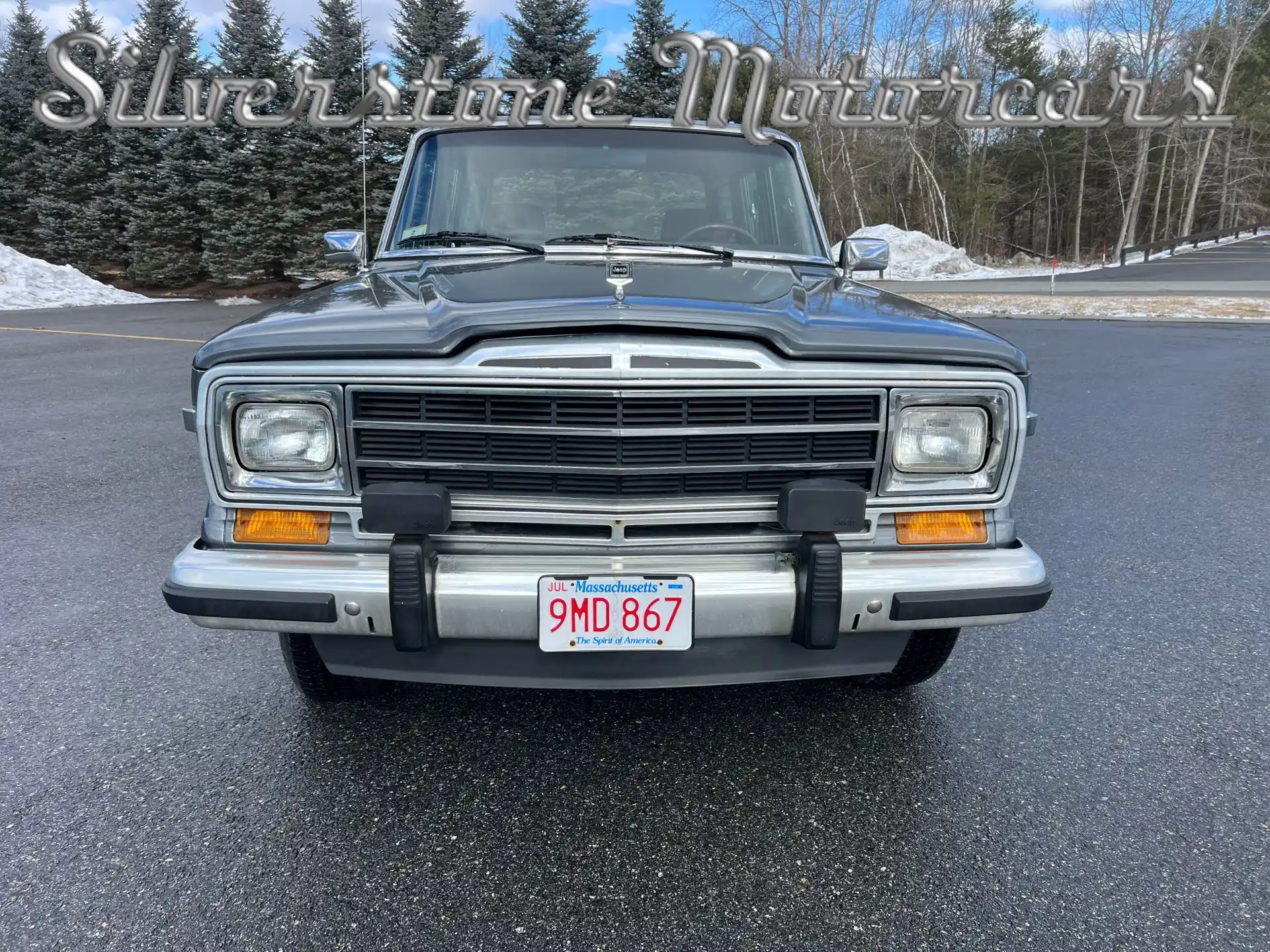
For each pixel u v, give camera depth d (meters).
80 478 5.41
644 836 2.12
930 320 2.28
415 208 3.33
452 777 2.37
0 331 14.75
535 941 1.79
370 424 2.02
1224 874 1.99
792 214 3.39
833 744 2.54
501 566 2.04
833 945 1.78
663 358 1.96
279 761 2.44
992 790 2.32
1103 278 27.30
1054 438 6.59
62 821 2.16
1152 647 3.18
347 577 2.02
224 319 17.62
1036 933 1.81
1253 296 19.88
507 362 1.96
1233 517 4.67
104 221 27.92
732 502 2.08
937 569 2.10
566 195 3.30
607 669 2.15
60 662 3.02
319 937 1.79
